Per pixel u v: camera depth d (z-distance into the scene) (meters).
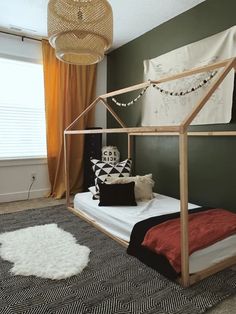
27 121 3.75
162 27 3.19
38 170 3.89
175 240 1.73
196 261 1.67
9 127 3.62
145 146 3.55
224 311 1.40
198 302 1.46
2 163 3.56
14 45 3.52
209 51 2.59
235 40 2.35
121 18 3.04
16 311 1.41
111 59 4.21
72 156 4.00
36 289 1.59
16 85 3.63
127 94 3.86
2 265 1.87
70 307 1.43
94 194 2.93
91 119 4.16
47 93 3.74
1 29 3.37
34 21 3.13
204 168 2.75
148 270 1.80
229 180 2.51
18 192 3.73
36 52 3.70
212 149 2.66
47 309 1.42
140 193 2.72
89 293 1.56
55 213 3.07
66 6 1.51
